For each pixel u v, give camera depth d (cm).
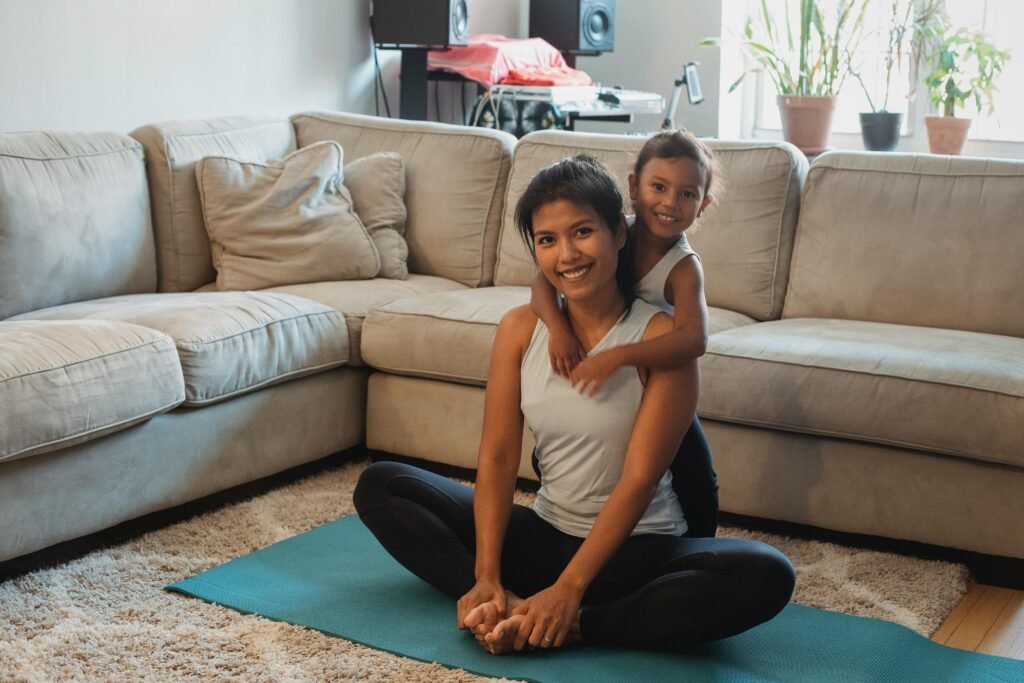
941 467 244
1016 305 282
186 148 337
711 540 199
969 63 473
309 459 301
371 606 222
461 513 219
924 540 248
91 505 246
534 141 345
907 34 477
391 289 329
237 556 249
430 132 361
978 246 287
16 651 204
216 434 274
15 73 346
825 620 218
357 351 309
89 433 238
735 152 317
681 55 534
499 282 345
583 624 202
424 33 460
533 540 211
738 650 205
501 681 191
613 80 555
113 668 198
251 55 426
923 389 241
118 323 259
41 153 300
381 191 349
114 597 227
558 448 208
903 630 214
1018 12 462
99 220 309
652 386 201
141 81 386
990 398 235
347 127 374
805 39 473
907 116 491
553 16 521
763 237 310
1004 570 243
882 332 277
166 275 333
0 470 227
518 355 212
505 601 199
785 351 259
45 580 234
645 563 202
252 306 289
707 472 216
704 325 205
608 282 206
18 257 288
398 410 306
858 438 249
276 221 334
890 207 298
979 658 205
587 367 199
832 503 256
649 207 207
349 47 471
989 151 475
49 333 245
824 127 470
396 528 217
